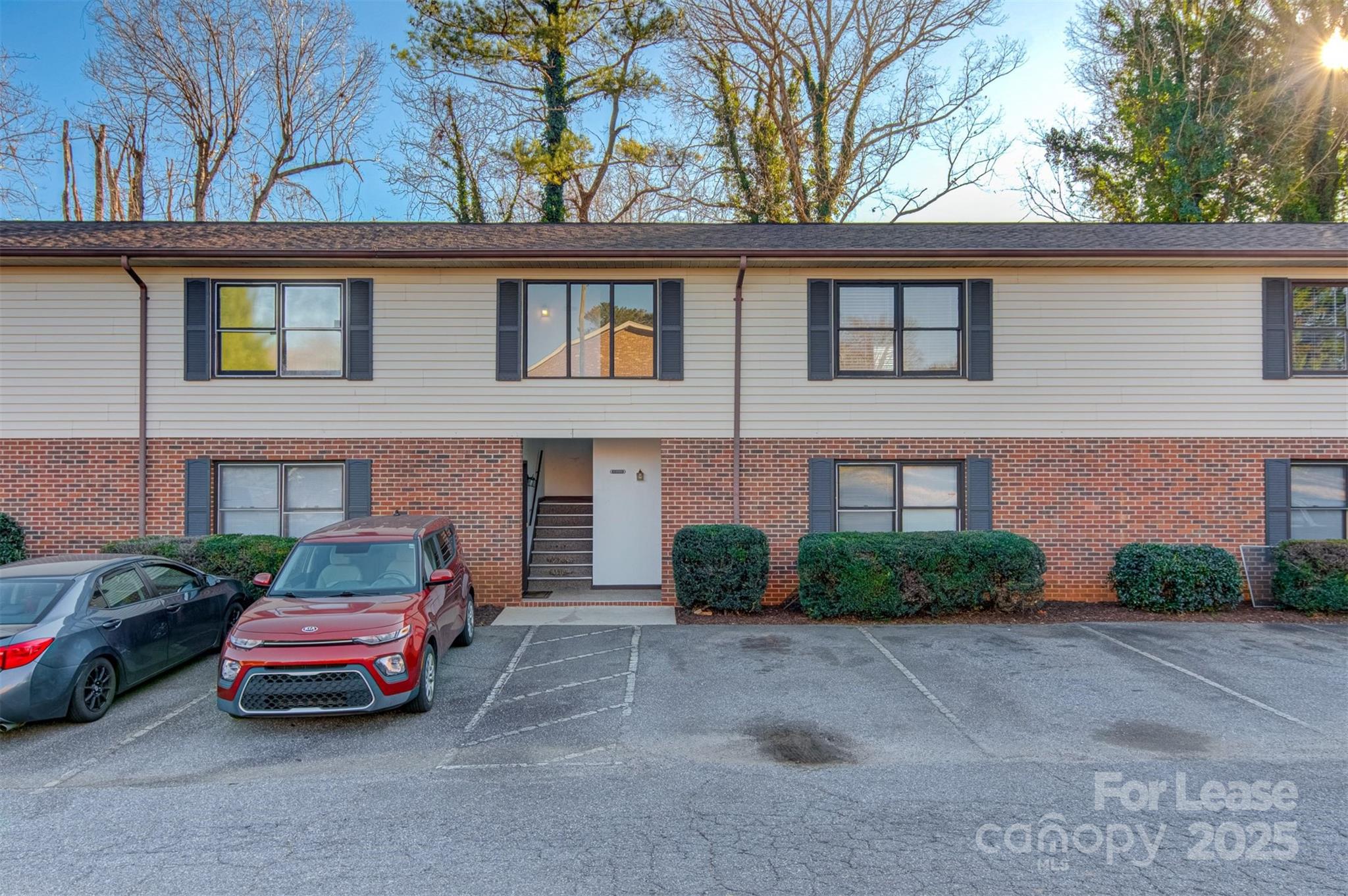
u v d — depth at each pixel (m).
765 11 23.56
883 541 10.50
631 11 22.91
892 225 14.23
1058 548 11.69
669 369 11.73
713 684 7.70
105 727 6.58
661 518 11.98
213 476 11.60
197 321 11.45
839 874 4.10
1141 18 23.44
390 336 11.64
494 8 21.89
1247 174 21.95
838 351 11.80
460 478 11.67
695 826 4.70
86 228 13.16
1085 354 11.70
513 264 11.45
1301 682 7.63
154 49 24.30
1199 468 11.67
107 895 3.97
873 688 7.52
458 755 5.95
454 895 3.94
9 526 11.05
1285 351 11.63
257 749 6.09
